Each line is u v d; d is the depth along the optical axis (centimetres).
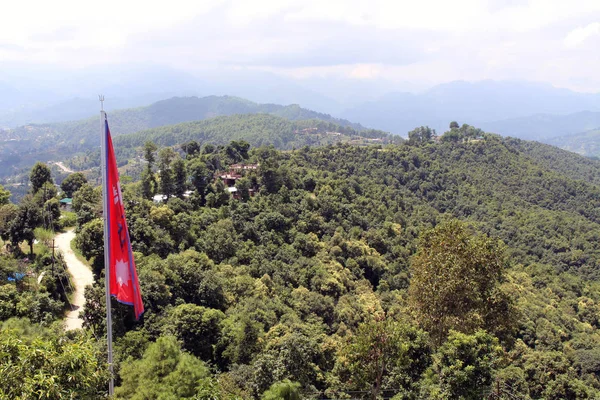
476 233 10881
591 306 8231
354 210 9462
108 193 1625
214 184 8262
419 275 2770
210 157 10112
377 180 12775
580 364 5609
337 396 2688
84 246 4669
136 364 2527
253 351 3678
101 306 3672
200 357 3712
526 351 5578
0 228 4925
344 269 7025
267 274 5847
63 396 1064
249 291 5266
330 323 5522
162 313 3978
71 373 1112
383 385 2420
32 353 1084
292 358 2991
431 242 2836
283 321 4691
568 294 8750
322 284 6259
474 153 15762
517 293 7869
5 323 2820
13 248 5009
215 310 4069
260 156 11319
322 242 7712
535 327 6650
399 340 2331
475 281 2659
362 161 13788
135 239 5397
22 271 4381
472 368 1961
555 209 13225
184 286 4744
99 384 1229
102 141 1598
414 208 11556
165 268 4625
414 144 16338
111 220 1638
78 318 4006
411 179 13588
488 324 2755
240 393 2828
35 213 5081
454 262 2602
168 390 2227
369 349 2336
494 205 12744
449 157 15500
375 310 5959
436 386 2142
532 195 13638
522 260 10400
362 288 6762
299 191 9362
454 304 2656
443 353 2097
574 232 11325
